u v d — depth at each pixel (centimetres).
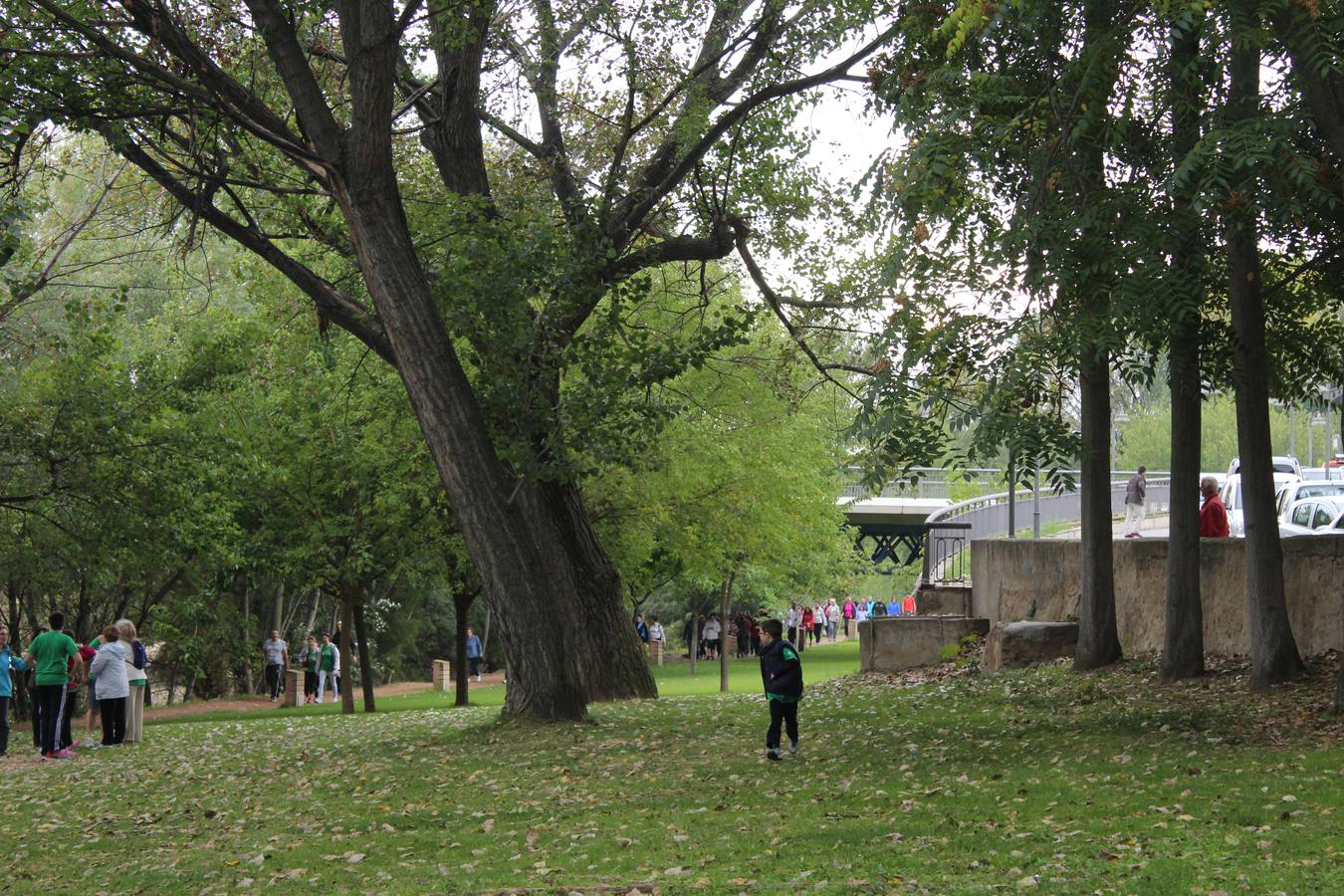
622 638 2248
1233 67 1224
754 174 2112
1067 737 1309
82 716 3522
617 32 1927
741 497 3002
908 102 1323
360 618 3172
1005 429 1255
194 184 1827
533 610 1658
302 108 1565
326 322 1934
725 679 3612
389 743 1711
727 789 1132
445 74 1872
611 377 1642
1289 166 1138
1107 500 1858
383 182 1563
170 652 4050
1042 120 1255
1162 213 1203
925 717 1634
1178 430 1612
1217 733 1234
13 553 2869
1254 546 1474
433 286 1666
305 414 2928
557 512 2227
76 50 1498
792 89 1848
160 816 1197
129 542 2567
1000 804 957
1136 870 721
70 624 4009
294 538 3017
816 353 2389
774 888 738
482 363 1675
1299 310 1630
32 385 2547
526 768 1348
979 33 1298
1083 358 1249
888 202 1312
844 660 4938
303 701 3947
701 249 2047
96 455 2472
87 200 2294
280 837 1037
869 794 1051
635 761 1358
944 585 2738
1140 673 1717
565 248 1677
